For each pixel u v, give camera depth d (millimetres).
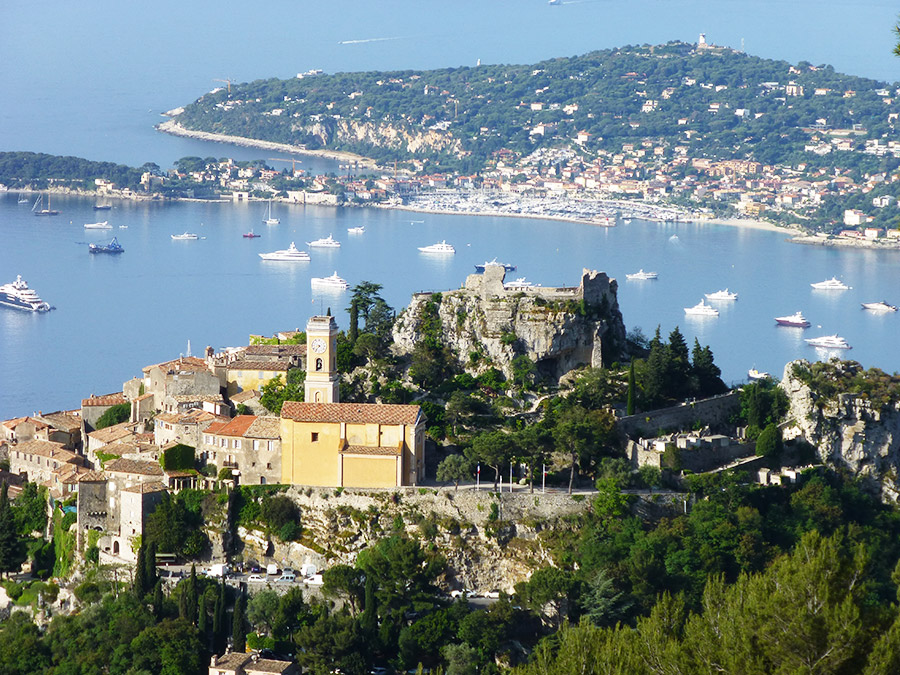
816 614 160625
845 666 158750
